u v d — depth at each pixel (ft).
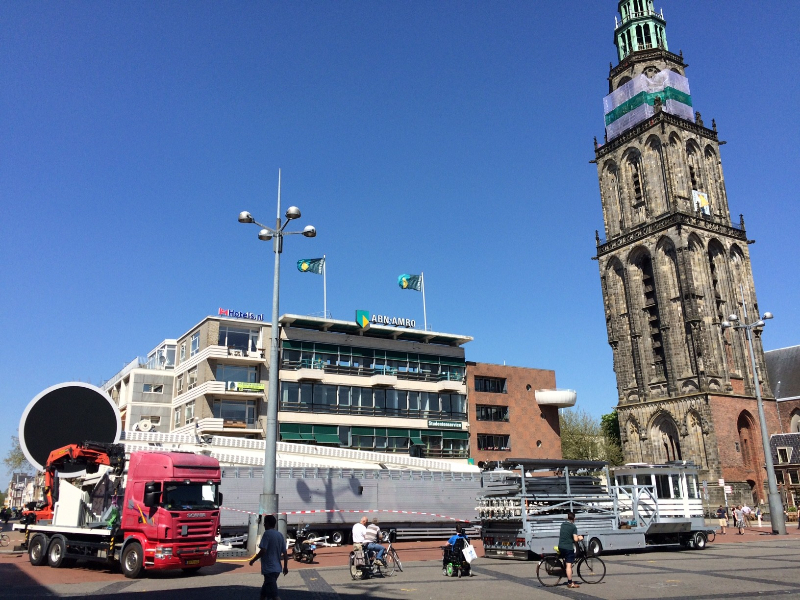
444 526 126.11
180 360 207.41
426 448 212.64
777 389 286.66
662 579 63.31
